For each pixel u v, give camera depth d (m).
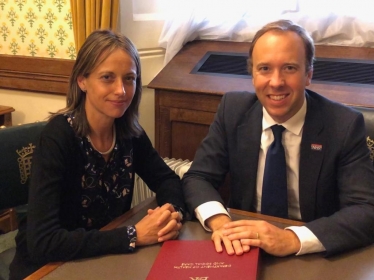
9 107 2.43
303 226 1.13
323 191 1.33
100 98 1.23
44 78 2.42
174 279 0.94
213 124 1.51
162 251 1.07
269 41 1.24
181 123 2.15
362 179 1.26
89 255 1.08
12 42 2.48
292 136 1.34
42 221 1.14
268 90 1.26
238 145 1.42
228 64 2.21
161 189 1.43
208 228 1.22
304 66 1.26
